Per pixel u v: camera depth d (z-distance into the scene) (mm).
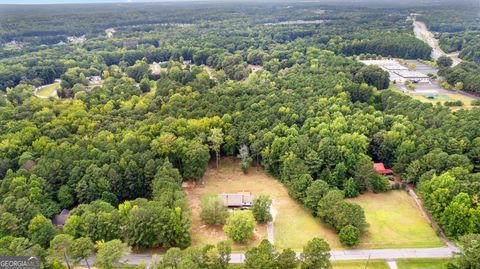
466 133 122438
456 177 103125
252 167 138250
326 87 175875
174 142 125938
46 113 158875
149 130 136500
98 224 90750
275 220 105875
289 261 75250
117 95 187625
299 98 165250
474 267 75000
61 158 116562
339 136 129375
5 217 89625
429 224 101312
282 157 124312
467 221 90250
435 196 98812
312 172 120062
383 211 107375
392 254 90375
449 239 94312
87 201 108625
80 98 185375
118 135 135125
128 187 113438
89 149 122438
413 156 119750
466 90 196875
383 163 132500
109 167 112500
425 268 85938
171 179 108812
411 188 118312
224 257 79938
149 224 90188
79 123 149750
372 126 136500
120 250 80000
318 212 101875
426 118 140750
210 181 128375
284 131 134875
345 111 149750
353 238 90938
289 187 116000
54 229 91250
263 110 152875
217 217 102062
